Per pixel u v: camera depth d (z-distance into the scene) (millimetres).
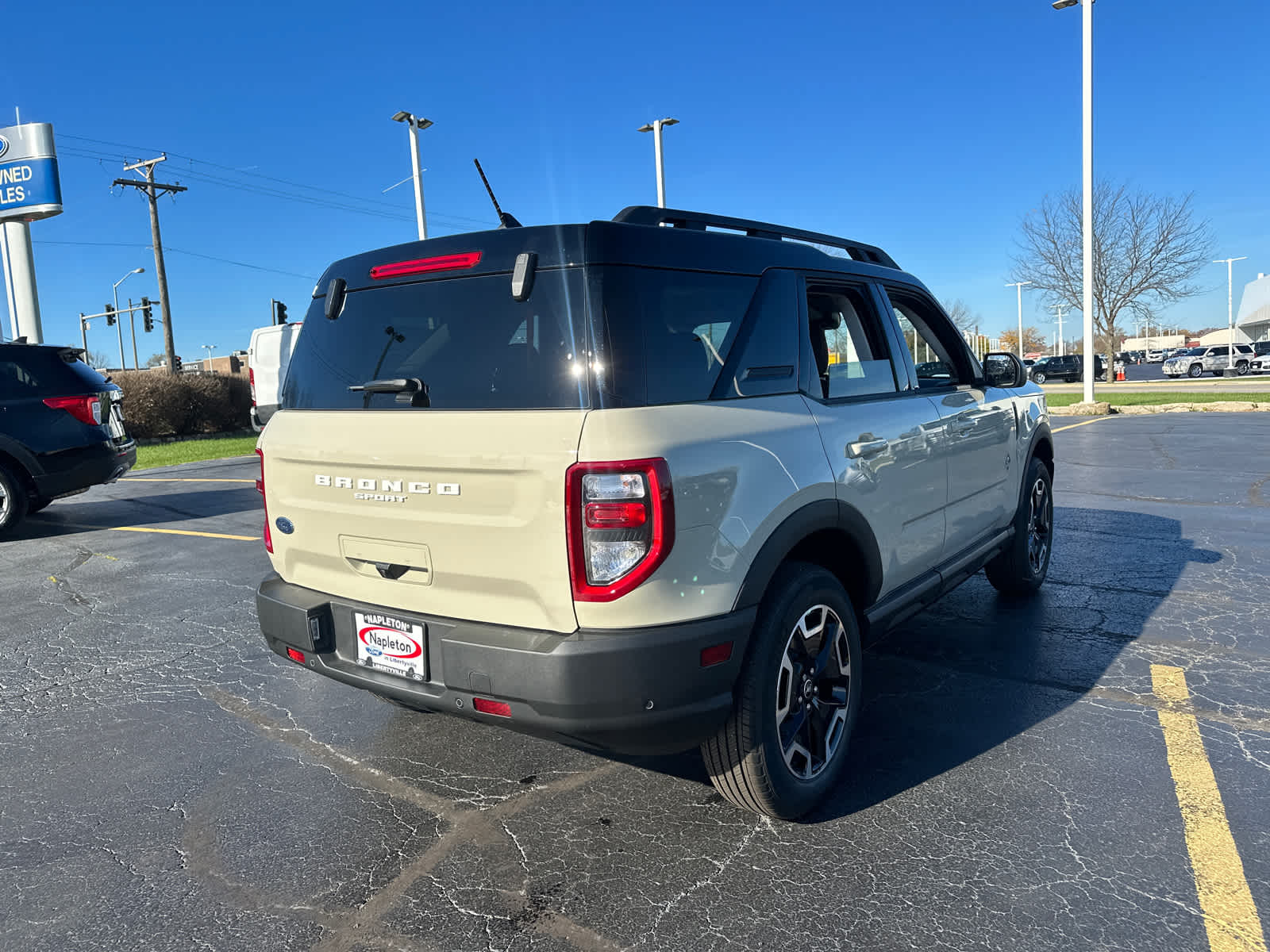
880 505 3221
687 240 2717
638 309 2467
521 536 2389
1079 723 3477
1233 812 2785
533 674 2324
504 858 2672
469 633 2480
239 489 11734
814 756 2924
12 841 2848
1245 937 2197
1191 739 3309
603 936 2285
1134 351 105125
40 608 5770
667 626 2363
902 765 3168
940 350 4152
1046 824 2744
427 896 2492
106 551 7711
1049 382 46781
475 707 2467
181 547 7738
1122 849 2592
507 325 2539
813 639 2885
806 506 2762
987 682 3926
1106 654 4254
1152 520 7441
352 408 2850
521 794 3088
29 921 2422
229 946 2295
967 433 4031
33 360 8461
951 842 2664
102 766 3379
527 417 2400
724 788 2752
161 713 3906
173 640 4988
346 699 4043
